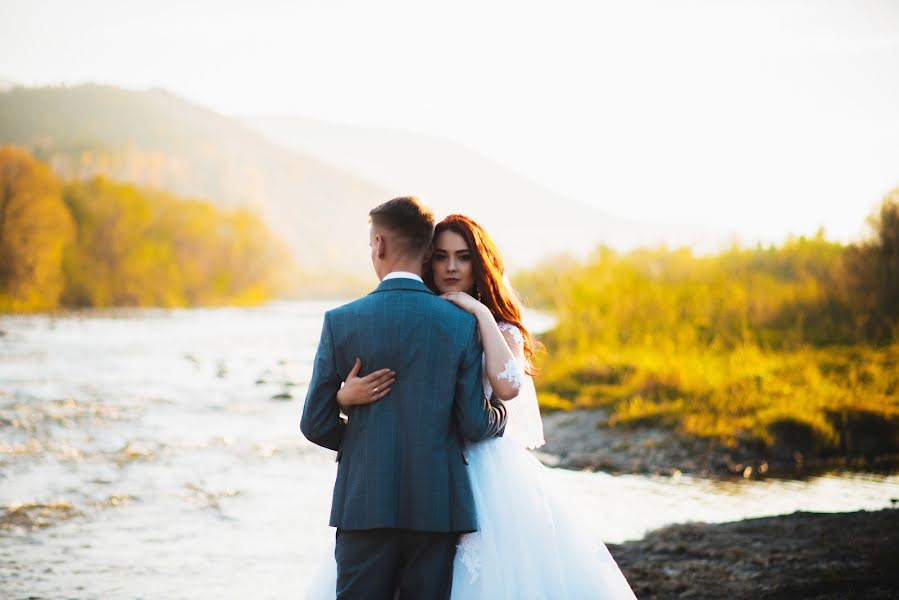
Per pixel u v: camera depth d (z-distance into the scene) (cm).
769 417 1043
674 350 1451
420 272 328
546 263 2095
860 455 982
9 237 5584
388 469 304
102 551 634
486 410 316
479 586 312
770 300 1602
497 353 323
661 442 1028
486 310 330
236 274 8969
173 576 577
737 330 1530
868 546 570
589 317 1697
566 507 348
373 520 300
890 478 882
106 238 6812
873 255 1584
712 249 1966
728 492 831
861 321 1439
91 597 535
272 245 10475
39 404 1403
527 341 360
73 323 4291
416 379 308
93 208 6781
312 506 780
